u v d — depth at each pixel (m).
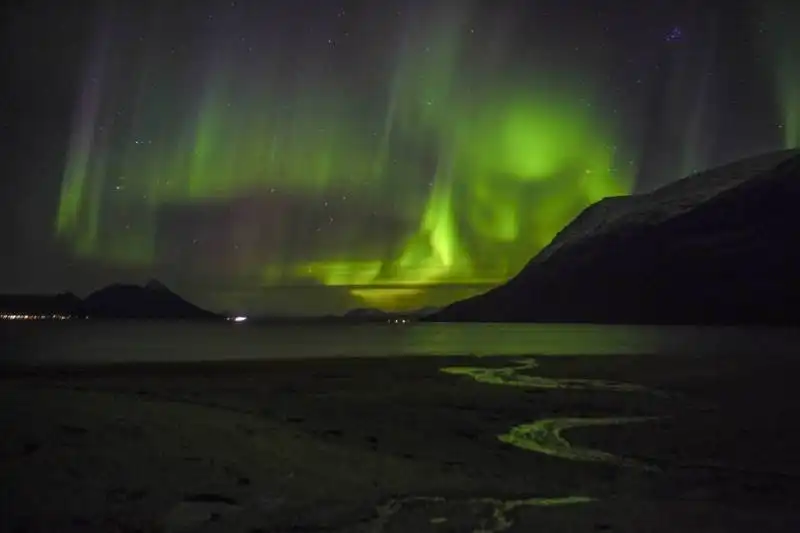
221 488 10.67
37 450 12.40
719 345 75.62
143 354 54.94
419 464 13.40
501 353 59.22
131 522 8.86
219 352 59.56
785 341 86.00
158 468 11.73
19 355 51.59
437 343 84.00
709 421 20.50
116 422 15.69
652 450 15.70
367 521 9.23
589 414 21.83
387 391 27.34
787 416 21.70
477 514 9.67
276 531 8.72
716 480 12.53
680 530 9.06
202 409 19.52
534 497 10.81
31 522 8.65
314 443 15.16
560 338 99.75
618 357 53.03
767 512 10.12
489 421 19.92
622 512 9.94
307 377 32.91
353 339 99.69
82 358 47.81
